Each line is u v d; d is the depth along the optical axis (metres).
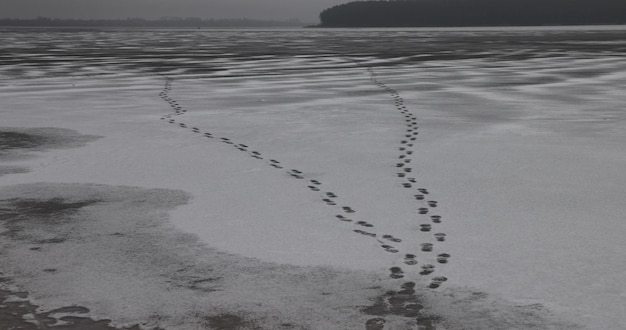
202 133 12.09
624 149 10.34
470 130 12.17
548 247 6.05
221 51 44.97
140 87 20.52
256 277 5.46
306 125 12.88
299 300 5.02
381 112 14.59
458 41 63.75
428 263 5.70
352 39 75.88
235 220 6.95
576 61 30.84
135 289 5.25
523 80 21.73
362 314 4.78
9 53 42.00
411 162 9.57
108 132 12.28
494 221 6.80
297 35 103.56
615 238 6.28
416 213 7.10
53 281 5.41
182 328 4.62
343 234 6.46
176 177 8.82
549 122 13.02
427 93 18.22
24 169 9.34
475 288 5.20
